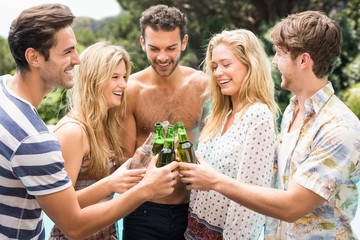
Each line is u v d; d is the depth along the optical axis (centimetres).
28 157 173
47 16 181
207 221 248
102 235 248
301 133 204
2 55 1397
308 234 201
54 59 184
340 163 186
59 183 181
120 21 1589
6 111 175
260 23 1451
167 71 282
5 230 183
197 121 300
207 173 205
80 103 238
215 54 247
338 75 1096
